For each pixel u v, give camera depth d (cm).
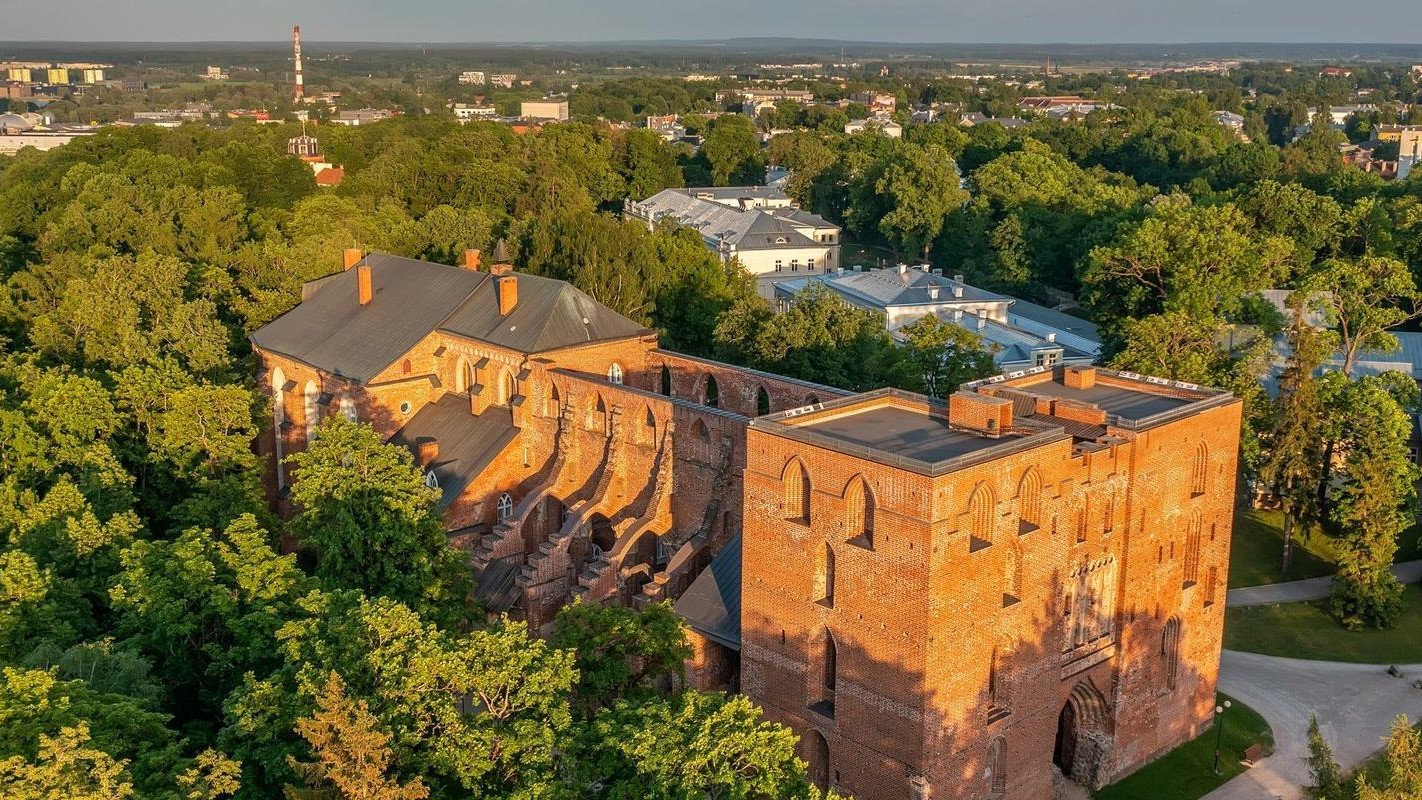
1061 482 6341
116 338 10831
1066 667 6719
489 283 10231
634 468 8762
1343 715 8038
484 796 4853
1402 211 16800
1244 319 12256
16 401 9238
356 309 10944
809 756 6475
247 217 15925
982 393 7388
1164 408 7356
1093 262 13175
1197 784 7225
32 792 4147
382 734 4594
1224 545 7550
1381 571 9188
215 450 8775
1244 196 17688
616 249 13775
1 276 13950
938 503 5600
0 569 6341
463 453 9456
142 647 6222
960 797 6147
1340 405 9900
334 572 7388
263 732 5094
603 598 8238
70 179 16862
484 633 5309
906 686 5853
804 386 8694
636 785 4791
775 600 6488
